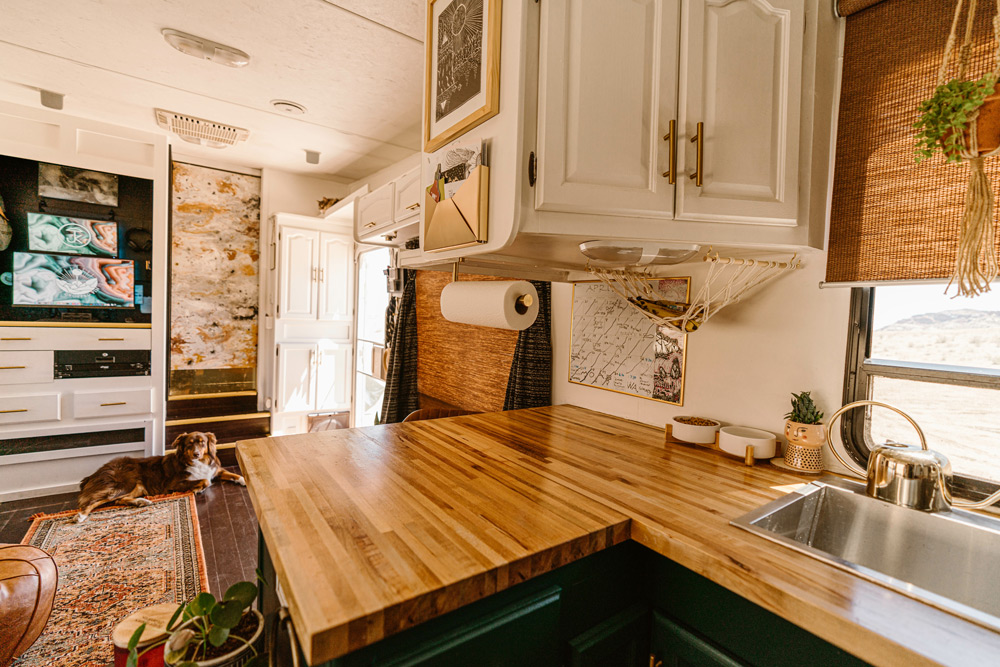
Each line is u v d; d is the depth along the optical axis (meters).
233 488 2.96
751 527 0.83
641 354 1.65
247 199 4.23
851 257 1.10
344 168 4.03
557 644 0.81
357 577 0.64
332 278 4.16
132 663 0.88
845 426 1.16
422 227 1.30
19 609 1.30
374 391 3.96
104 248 2.83
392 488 0.98
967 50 0.70
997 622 0.58
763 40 0.98
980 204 0.70
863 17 1.09
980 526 0.84
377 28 1.91
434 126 1.24
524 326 1.42
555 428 1.56
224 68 2.29
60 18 1.91
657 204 0.95
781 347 1.28
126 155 2.87
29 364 2.63
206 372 4.14
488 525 0.82
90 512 2.46
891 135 1.04
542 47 0.92
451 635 0.68
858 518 1.00
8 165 2.58
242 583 0.89
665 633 0.91
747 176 0.97
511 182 0.94
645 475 1.12
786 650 0.71
